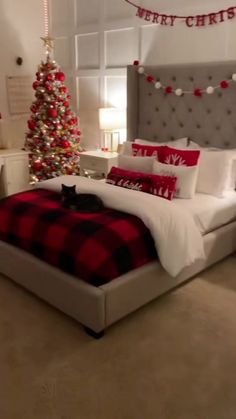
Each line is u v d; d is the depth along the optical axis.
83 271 2.21
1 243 2.82
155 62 4.18
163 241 2.44
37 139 4.83
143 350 2.13
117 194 2.85
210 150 3.50
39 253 2.52
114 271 2.21
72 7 4.93
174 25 3.90
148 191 3.11
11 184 4.75
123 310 2.29
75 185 3.06
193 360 2.05
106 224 2.43
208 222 2.95
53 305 2.49
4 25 4.96
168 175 3.16
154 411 1.73
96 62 4.86
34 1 5.16
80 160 4.64
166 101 3.95
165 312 2.49
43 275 2.45
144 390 1.85
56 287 2.38
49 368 1.99
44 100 4.74
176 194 3.13
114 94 4.73
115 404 1.77
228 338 2.23
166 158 3.44
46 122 4.79
